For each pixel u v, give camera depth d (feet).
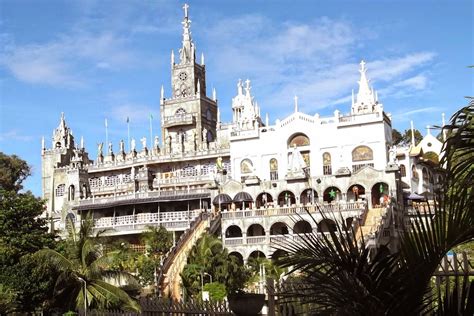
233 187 284.82
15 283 139.33
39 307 145.18
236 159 316.40
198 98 401.08
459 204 31.14
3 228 153.17
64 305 146.41
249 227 255.09
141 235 280.10
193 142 396.57
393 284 30.12
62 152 425.28
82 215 335.47
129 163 380.78
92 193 390.83
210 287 177.47
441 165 34.01
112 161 390.83
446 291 32.89
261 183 279.28
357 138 291.38
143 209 318.86
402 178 288.10
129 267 203.62
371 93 310.86
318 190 267.39
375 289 30.22
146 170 351.67
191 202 307.99
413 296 30.14
